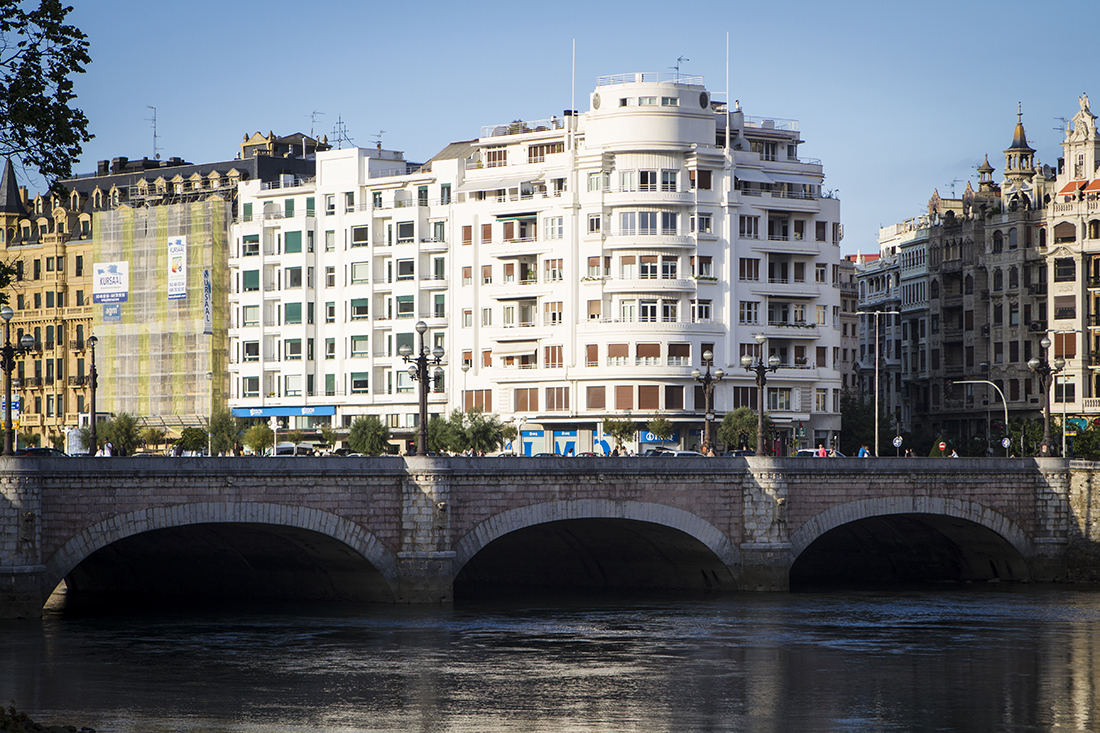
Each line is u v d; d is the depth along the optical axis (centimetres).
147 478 7094
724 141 14762
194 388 16675
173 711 5341
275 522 7444
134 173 18125
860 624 7731
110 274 17262
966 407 16150
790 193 14888
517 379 14600
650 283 14025
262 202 16525
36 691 5669
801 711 5472
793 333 14612
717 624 7700
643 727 5166
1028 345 15238
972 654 6738
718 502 8844
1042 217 15175
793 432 14588
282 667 6269
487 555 10750
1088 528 9925
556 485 8262
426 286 15388
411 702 5556
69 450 14450
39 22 3641
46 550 6862
